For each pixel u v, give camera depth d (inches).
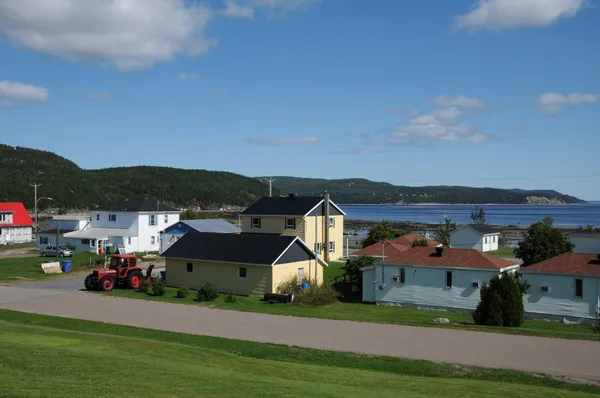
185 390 566.9
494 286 1180.5
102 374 612.4
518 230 5467.5
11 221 3560.5
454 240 2979.8
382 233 2276.1
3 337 848.9
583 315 1286.9
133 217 2842.0
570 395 650.8
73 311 1267.2
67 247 2667.3
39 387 534.6
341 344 933.2
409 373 784.3
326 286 1539.1
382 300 1521.9
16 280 1846.7
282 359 861.2
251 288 1582.2
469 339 975.6
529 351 884.0
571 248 1781.5
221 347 928.3
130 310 1291.8
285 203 2434.8
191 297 1504.7
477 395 631.8
